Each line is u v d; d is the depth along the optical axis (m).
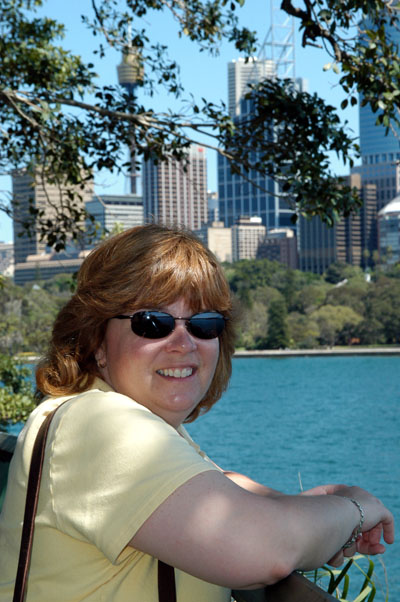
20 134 7.29
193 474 1.02
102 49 7.29
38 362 1.38
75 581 1.11
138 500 1.01
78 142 6.90
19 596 1.11
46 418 1.20
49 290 120.38
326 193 5.85
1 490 2.16
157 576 1.14
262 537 1.00
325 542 1.07
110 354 1.33
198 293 1.31
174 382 1.32
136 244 1.30
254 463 49.03
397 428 62.88
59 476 1.10
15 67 7.24
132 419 1.09
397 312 128.50
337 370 114.12
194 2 7.11
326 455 51.00
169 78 7.41
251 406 81.50
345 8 5.19
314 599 0.98
